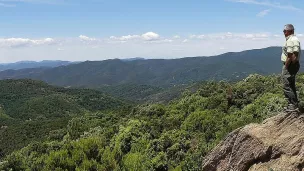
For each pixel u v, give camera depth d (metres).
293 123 9.44
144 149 34.44
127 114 67.50
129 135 37.81
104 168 26.06
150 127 41.47
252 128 10.29
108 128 49.81
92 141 28.19
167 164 29.20
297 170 8.67
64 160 25.80
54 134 65.50
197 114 39.31
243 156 10.20
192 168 17.61
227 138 10.99
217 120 35.91
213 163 11.18
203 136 32.34
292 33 9.14
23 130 99.00
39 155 31.47
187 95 57.34
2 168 27.55
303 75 45.50
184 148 31.42
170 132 37.28
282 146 9.27
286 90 9.56
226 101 41.94
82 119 68.94
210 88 52.06
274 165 9.22
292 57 8.96
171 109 50.00
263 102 32.44
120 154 29.05
